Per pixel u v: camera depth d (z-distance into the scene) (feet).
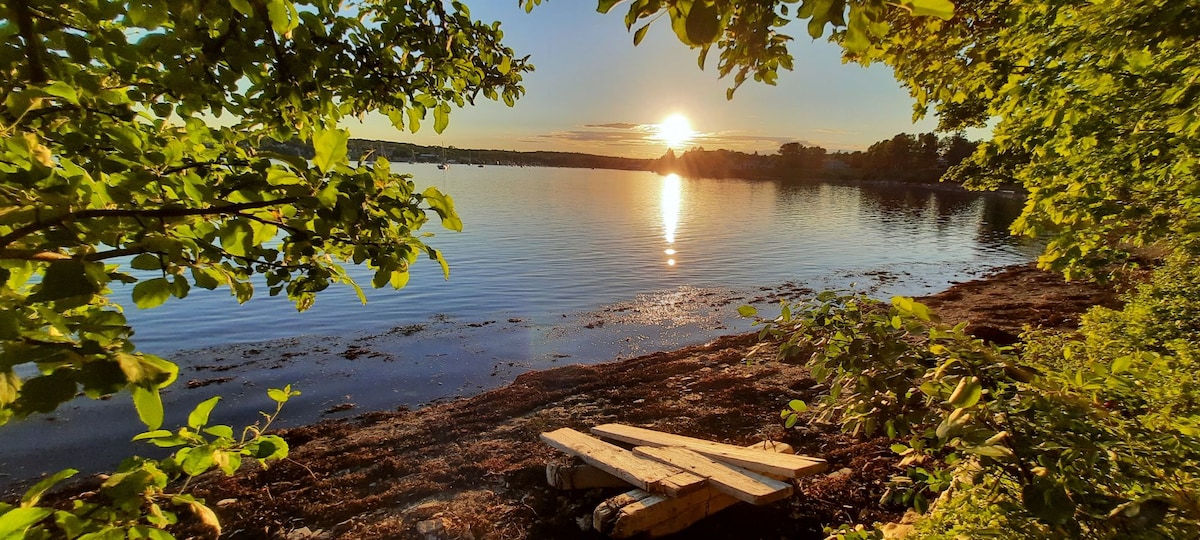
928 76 13.92
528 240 105.29
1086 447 4.91
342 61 6.81
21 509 3.61
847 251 103.09
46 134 5.14
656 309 57.57
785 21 4.22
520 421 25.48
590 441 18.45
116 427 27.25
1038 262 12.22
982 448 4.83
